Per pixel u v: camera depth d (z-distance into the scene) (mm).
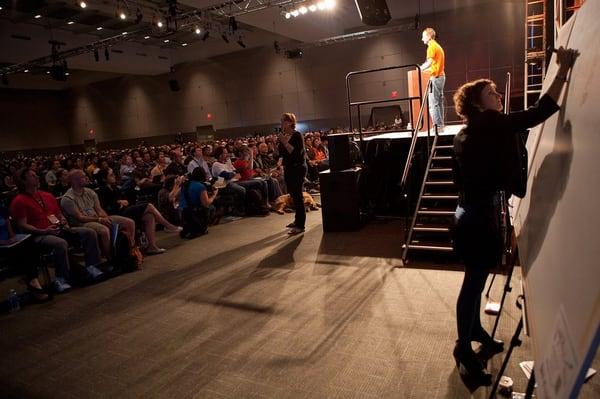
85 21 13047
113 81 22094
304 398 2068
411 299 3076
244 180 7266
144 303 3547
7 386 2479
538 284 1099
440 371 2170
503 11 13336
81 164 10281
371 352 2418
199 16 12414
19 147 22297
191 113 20312
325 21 14609
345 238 4895
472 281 1985
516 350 2283
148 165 9984
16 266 3838
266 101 18438
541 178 1437
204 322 3057
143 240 5312
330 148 5152
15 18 12406
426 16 14422
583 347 577
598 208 691
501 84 13625
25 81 20406
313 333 2719
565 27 1643
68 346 2908
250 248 4883
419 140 5477
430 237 4523
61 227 4215
